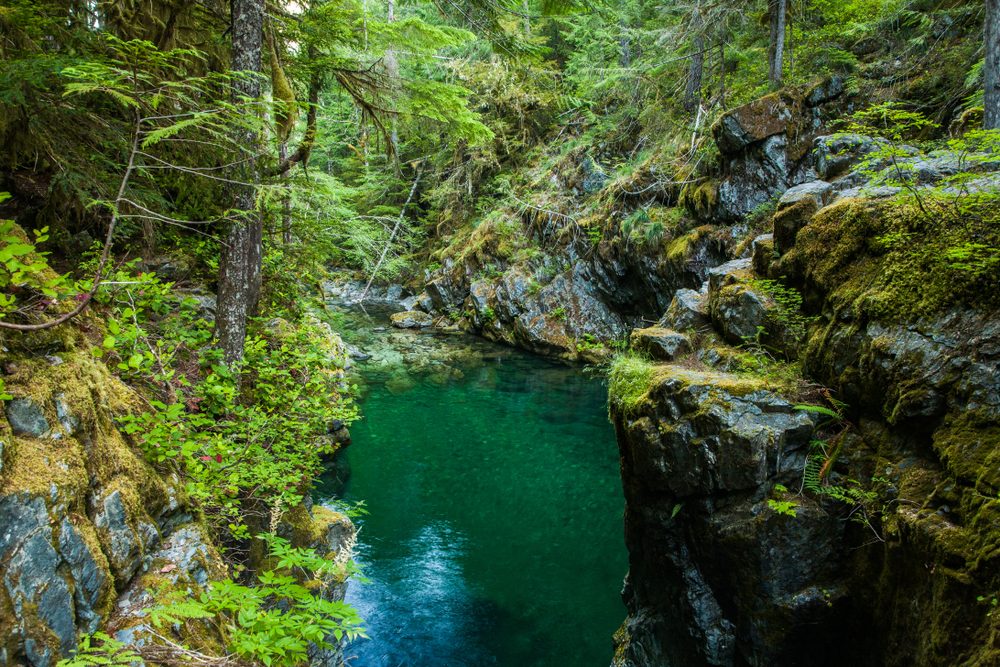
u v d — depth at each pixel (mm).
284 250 9297
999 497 3475
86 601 2795
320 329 9648
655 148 18828
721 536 5191
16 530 2562
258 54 6406
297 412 6730
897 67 13055
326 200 8211
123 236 7793
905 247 4887
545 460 12281
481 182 27141
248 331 7344
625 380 6555
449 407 15133
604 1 7910
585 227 19859
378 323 24203
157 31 7664
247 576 5234
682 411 5539
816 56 14484
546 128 26094
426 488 10977
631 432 5855
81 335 3951
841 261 5531
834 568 4859
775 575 4930
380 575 8375
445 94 7945
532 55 8297
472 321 22609
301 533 6016
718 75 17984
